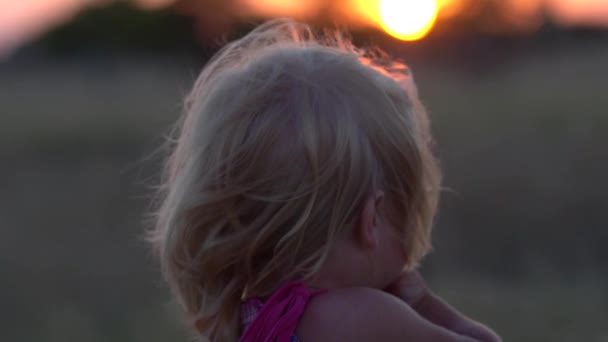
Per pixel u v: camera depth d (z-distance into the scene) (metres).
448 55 22.02
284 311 1.71
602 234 8.55
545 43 25.53
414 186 1.78
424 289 1.96
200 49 25.23
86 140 13.64
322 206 1.69
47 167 12.45
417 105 1.90
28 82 21.88
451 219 9.01
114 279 7.80
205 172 1.76
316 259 1.70
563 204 9.08
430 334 1.72
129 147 13.27
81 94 18.89
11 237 9.36
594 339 5.47
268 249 1.73
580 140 10.57
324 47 1.92
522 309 6.12
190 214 1.76
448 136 11.37
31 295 7.42
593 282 7.22
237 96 1.77
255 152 1.71
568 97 13.70
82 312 6.80
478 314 6.05
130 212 10.13
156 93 18.06
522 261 8.24
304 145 1.69
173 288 1.90
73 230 9.54
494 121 12.11
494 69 22.27
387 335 1.70
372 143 1.73
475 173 9.89
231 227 1.73
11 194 11.26
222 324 1.79
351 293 1.72
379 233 1.76
